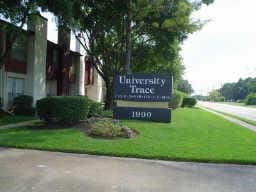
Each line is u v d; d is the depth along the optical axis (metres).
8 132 12.48
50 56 27.45
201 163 8.47
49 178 6.66
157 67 31.44
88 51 26.69
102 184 6.38
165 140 11.68
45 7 16.64
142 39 26.44
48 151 9.52
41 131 12.96
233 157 8.88
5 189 5.88
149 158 8.86
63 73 29.47
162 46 25.08
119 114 17.02
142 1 21.67
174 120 19.31
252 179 7.00
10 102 21.69
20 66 22.48
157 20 23.45
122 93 17.06
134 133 13.16
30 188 5.98
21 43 21.92
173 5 22.80
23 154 8.98
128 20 22.75
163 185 6.42
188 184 6.54
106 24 24.50
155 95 16.83
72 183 6.38
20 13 17.02
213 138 12.55
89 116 17.95
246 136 13.51
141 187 6.25
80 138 11.43
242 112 38.97
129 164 8.16
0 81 20.61
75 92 33.75
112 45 27.08
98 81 41.50
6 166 7.55
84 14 23.66
